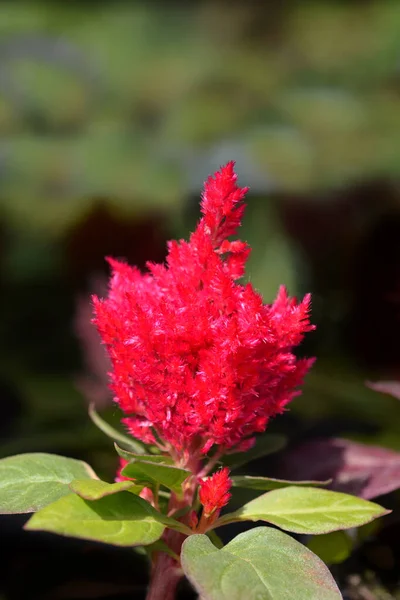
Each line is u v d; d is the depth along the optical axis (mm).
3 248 1212
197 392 502
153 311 509
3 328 1032
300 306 512
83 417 769
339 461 611
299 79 1535
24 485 517
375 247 880
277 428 750
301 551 500
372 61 1507
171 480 513
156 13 1669
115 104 1493
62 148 1338
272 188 1165
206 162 1284
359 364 862
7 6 1705
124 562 639
